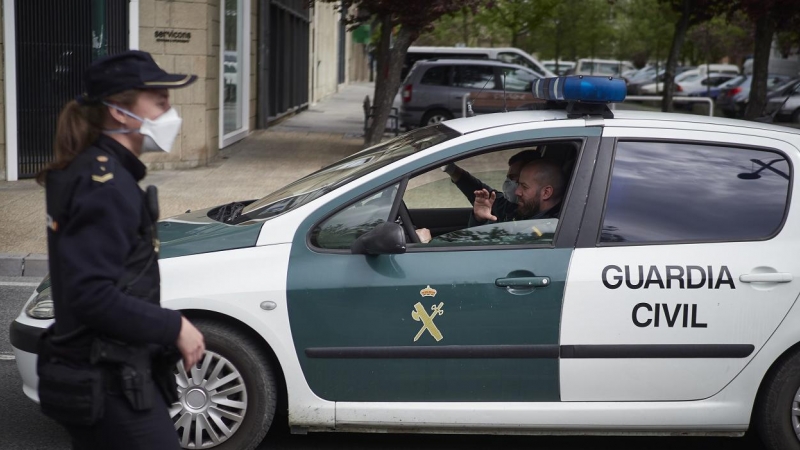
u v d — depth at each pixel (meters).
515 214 4.70
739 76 38.25
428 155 4.52
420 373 4.34
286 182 13.23
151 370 2.77
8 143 12.83
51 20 13.01
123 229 2.63
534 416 4.36
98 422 2.70
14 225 9.86
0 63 12.65
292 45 26.64
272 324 4.29
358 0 16.27
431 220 4.80
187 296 4.25
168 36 14.23
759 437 4.81
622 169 4.49
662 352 4.34
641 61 66.56
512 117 4.74
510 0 32.06
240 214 4.93
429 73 22.00
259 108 21.38
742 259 4.38
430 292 4.30
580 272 4.32
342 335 4.31
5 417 5.13
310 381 4.34
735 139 4.58
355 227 4.44
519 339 4.32
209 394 4.38
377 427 4.39
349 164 5.00
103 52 13.45
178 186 12.61
